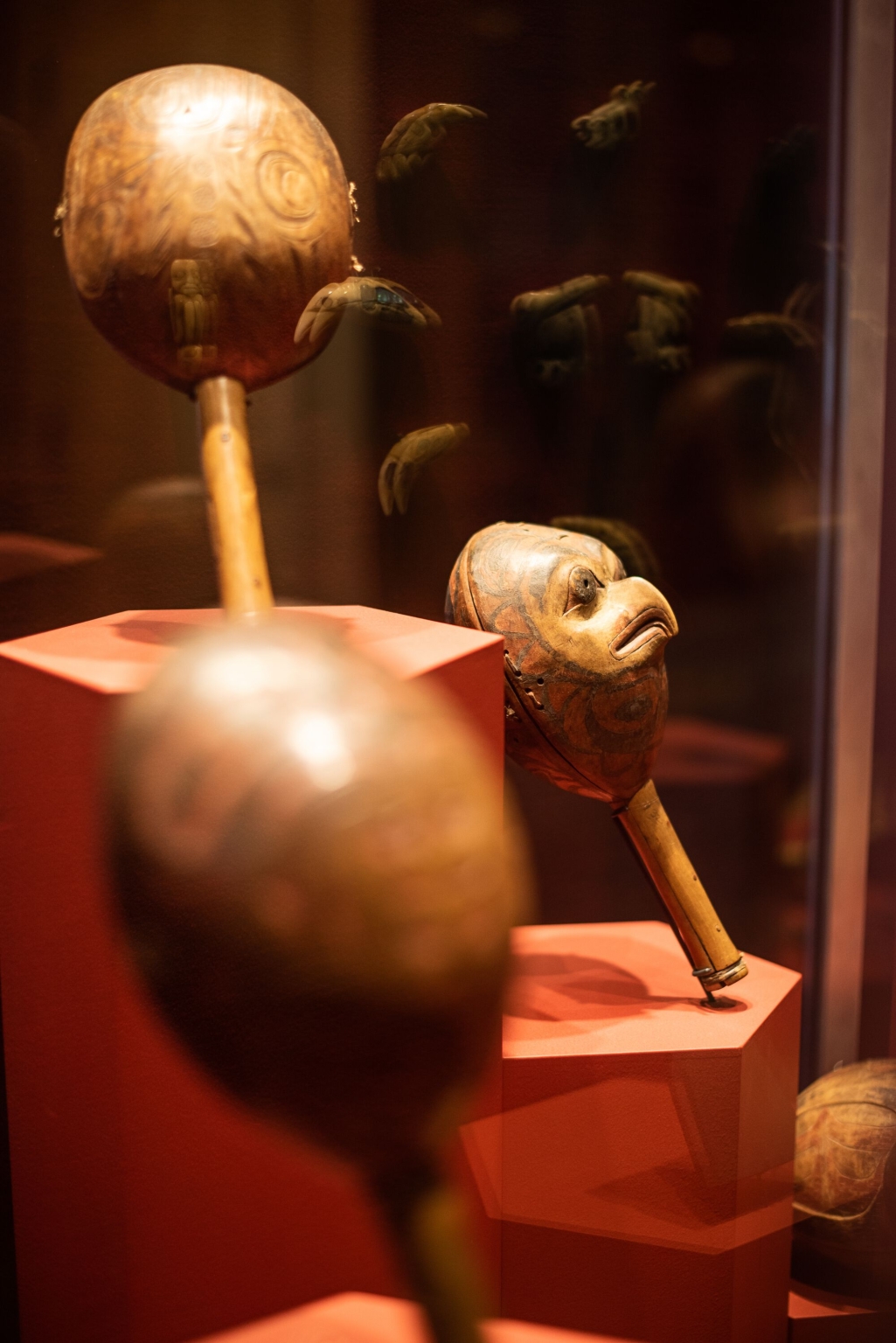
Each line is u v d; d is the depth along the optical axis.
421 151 1.29
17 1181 1.14
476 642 1.16
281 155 1.11
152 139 1.09
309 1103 0.73
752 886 1.51
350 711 0.74
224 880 0.71
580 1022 1.22
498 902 0.70
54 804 1.08
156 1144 1.08
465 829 0.70
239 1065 0.76
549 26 1.33
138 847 0.76
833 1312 1.27
